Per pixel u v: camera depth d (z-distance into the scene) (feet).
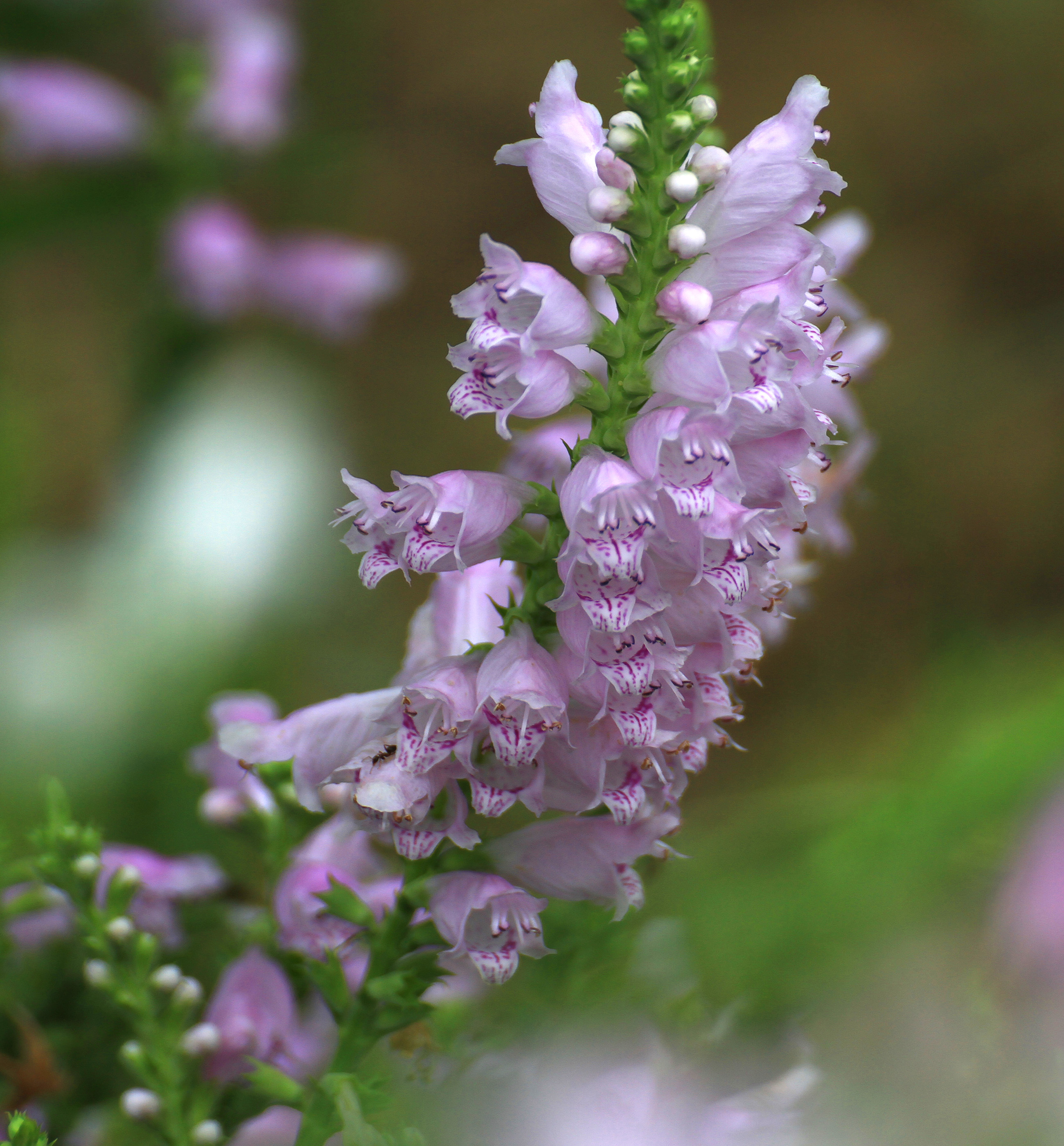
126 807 2.75
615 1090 1.81
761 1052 1.79
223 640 3.51
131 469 3.90
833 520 1.94
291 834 1.93
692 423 1.71
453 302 1.73
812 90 1.75
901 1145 1.65
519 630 1.75
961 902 1.65
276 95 4.16
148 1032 1.87
